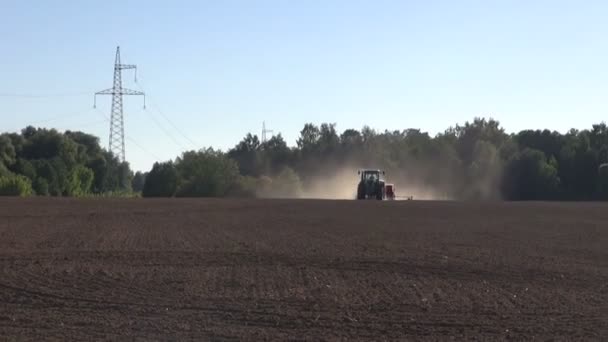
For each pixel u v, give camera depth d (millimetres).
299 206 53188
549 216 43906
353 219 39812
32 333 11961
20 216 39125
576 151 111250
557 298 15969
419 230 33031
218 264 20672
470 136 141750
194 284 17156
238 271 19359
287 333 12266
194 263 20812
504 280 18453
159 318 13328
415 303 15180
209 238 28203
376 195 72000
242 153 158125
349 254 23328
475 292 16625
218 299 15297
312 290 16578
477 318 13727
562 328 12906
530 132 136875
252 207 51188
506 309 14656
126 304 14633
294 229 32938
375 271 19688
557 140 132750
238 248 24734
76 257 21844
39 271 18828
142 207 49375
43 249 23859
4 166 97438
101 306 14398
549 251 24969
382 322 13273
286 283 17500
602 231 33281
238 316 13594
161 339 11695
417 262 21516
